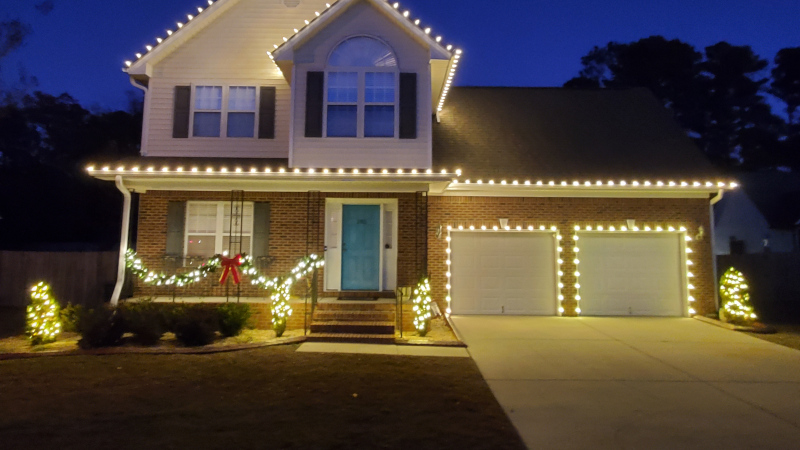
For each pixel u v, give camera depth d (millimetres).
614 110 16516
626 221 13594
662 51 35062
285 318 10391
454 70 12719
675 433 5641
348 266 12758
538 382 7508
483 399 6688
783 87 33812
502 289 13547
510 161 14016
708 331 11539
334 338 9930
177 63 13469
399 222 12750
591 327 11852
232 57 13508
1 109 26891
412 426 5668
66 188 26922
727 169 30984
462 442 5266
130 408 6070
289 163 11875
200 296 12406
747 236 25688
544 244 13688
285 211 12773
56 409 6004
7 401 6273
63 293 15781
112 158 28562
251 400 6434
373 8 12305
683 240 13688
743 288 12406
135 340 9547
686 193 13688
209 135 13281
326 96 12094
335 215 12875
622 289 13609
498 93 17281
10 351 8836
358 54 12234
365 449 5020
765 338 10828
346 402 6414
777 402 6746
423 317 10508
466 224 13484
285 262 12648
